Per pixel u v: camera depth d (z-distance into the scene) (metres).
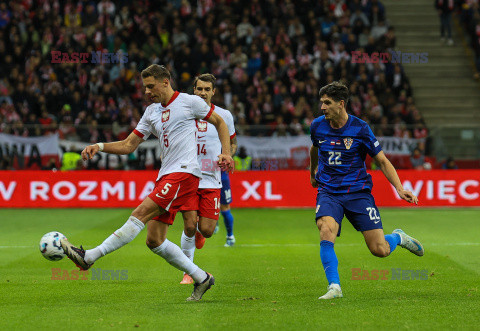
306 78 53.59
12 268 22.41
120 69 53.53
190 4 60.81
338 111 16.92
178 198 16.20
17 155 44.19
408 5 67.44
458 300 16.86
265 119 50.06
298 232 32.81
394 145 44.22
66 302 16.77
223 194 26.97
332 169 17.25
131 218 15.73
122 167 44.34
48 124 48.19
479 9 64.44
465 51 63.91
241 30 58.12
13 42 56.62
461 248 27.27
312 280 20.00
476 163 44.31
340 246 27.83
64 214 40.91
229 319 14.71
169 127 16.34
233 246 27.88
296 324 14.24
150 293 18.00
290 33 58.06
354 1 60.12
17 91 51.31
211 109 16.55
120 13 57.12
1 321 14.66
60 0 60.31
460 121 59.28
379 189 44.31
